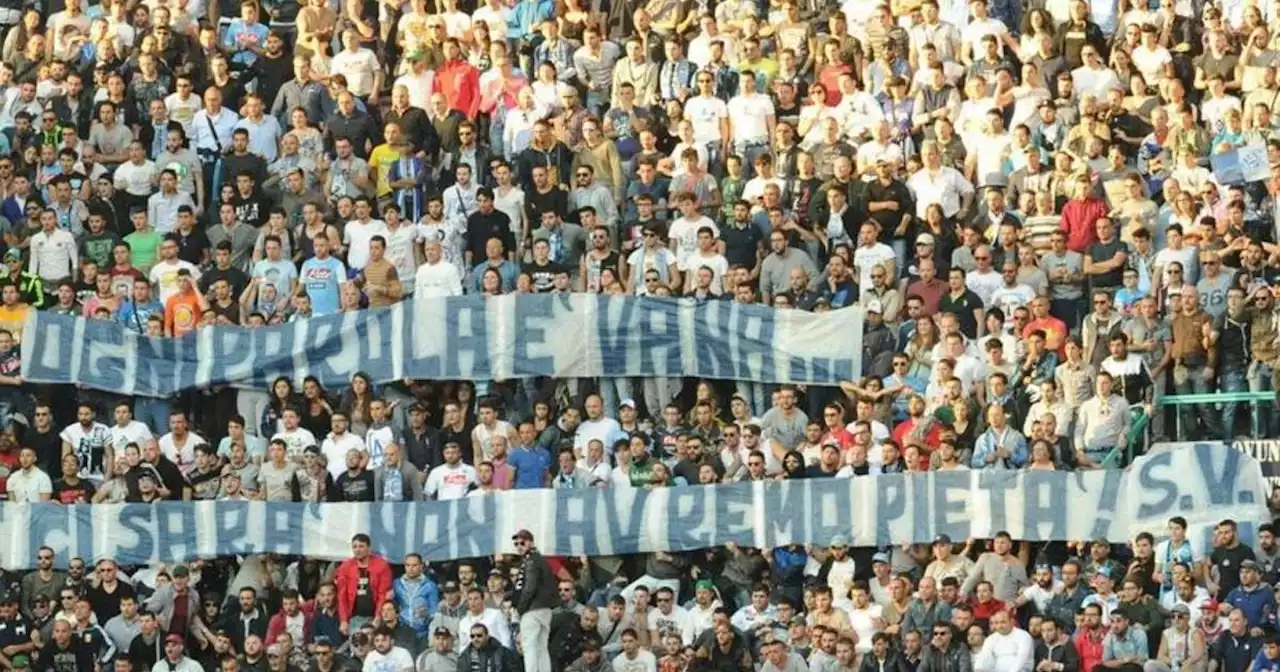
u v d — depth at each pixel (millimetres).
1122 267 98250
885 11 109000
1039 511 89938
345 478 92500
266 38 111375
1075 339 96875
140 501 92125
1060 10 111562
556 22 110812
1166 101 105562
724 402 97125
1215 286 96062
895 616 87875
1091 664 85188
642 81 108500
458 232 100875
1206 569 87625
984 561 88438
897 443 92750
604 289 97812
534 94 108250
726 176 104688
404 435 94250
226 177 103438
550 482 93250
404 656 87188
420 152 104750
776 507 90938
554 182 102375
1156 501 89500
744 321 96500
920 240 97938
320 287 99188
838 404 93812
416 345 96500
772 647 85562
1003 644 85375
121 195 103188
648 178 103375
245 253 101375
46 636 87875
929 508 90438
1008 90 105875
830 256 100500
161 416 96438
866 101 106250
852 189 100812
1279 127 104438
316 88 107688
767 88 108375
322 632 88938
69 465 93250
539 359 96312
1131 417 92750
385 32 112250
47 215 99625
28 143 105250
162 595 88688
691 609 89000
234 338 96750
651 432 94875
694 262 99438
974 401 93250
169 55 108688
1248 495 89125
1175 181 100625
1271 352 93312
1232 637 85312
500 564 90312
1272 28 107438
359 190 103625
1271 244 98938
